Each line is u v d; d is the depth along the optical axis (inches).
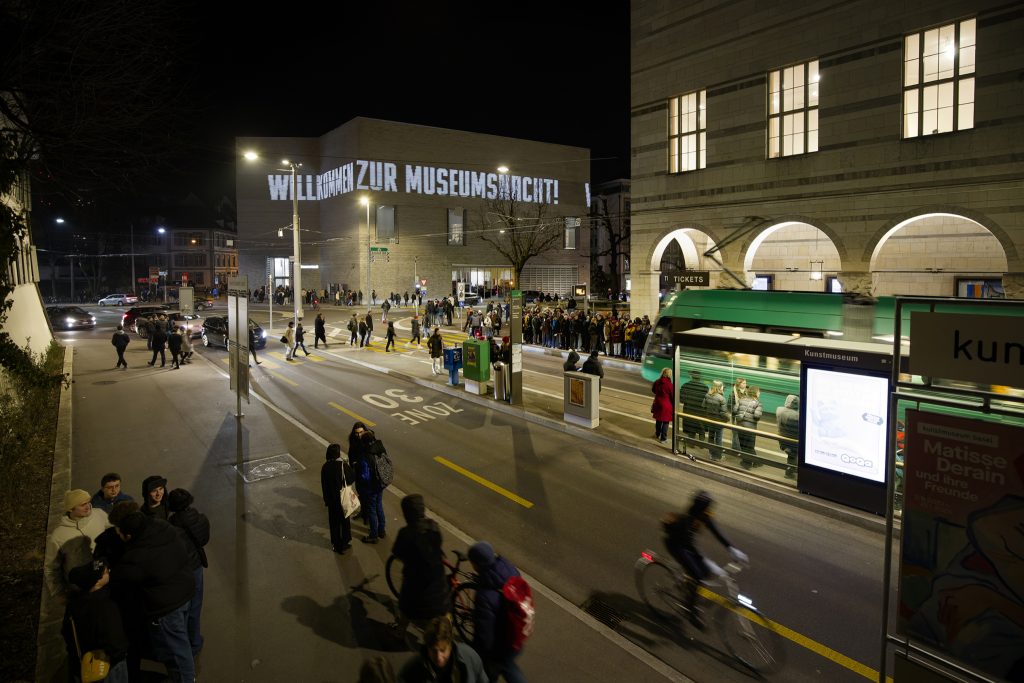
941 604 147.1
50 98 448.8
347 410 632.4
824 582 285.6
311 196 2519.7
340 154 2303.2
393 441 521.0
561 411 610.5
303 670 222.2
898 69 706.8
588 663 227.6
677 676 220.5
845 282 766.5
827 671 222.4
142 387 743.1
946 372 145.7
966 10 649.0
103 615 176.7
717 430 451.5
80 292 3154.5
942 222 820.6
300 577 291.0
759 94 845.2
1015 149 625.6
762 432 416.8
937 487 147.5
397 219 2246.6
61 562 209.0
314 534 339.3
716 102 897.5
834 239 775.1
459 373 789.9
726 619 247.8
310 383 778.8
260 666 224.2
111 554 206.5
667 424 507.5
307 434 540.4
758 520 358.0
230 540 331.0
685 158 954.1
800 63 804.0
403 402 673.0
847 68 751.1
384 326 1510.8
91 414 608.7
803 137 805.9
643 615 260.1
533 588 282.0
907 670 151.9
